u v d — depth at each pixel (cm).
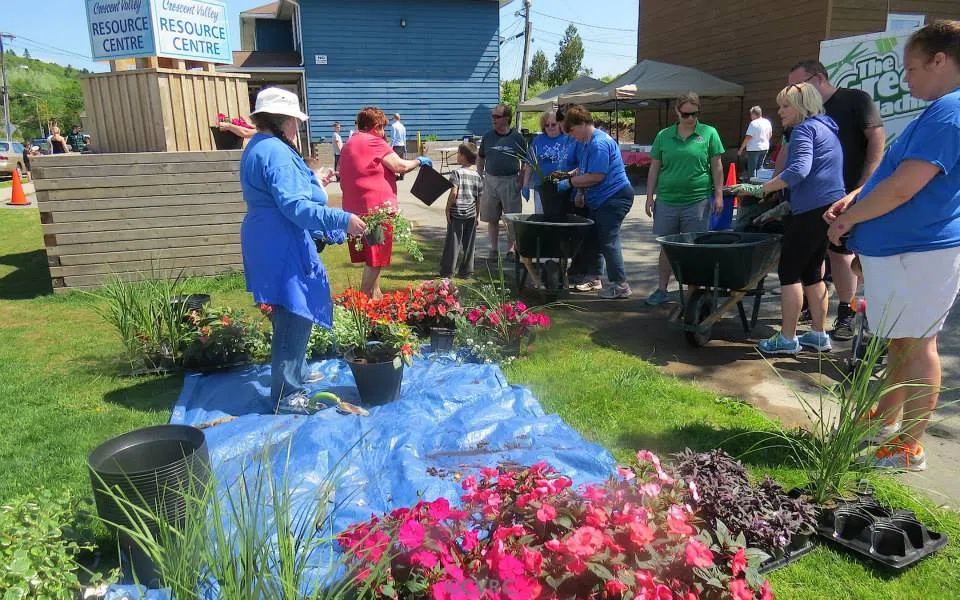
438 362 486
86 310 652
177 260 745
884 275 311
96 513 288
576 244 623
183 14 742
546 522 196
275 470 331
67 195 697
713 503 256
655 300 635
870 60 679
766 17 1639
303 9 2339
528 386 445
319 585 206
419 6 2428
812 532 270
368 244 534
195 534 204
